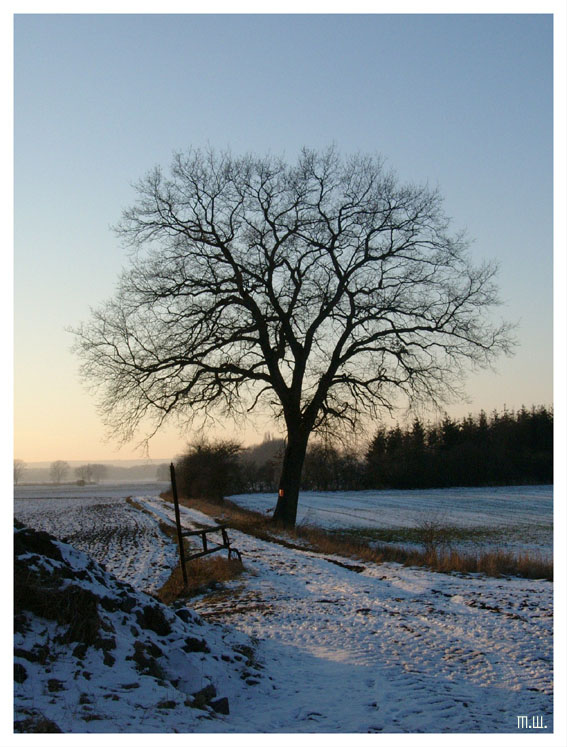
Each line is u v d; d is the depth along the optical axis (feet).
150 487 481.46
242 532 95.30
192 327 94.02
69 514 159.94
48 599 23.81
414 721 21.07
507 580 50.47
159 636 27.12
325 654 29.76
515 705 22.59
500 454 265.54
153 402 91.81
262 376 99.09
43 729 16.87
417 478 266.98
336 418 101.86
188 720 19.79
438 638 31.78
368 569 57.62
